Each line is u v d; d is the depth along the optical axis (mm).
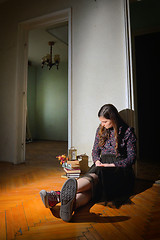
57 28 4633
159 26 3494
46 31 4824
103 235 1053
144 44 3709
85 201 1398
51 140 7773
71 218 1254
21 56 3418
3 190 1822
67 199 1171
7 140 3363
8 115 3398
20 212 1350
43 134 8016
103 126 1828
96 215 1301
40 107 8078
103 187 1479
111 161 1712
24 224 1175
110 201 1551
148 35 3670
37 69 8094
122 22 2447
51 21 3182
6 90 3465
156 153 3521
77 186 1224
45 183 2047
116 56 2459
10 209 1399
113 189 1511
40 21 3238
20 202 1534
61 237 1031
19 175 2389
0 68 3570
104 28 2566
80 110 2656
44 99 8047
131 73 2371
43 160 3445
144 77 3691
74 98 2717
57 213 1338
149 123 3604
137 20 3674
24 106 3445
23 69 3451
